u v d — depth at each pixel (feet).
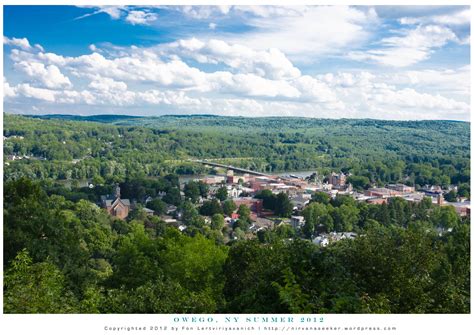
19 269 56.29
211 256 97.60
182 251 101.09
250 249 83.76
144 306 49.70
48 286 52.54
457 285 53.67
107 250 163.12
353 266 48.24
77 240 99.04
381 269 47.52
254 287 48.39
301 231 215.51
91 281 91.50
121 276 96.89
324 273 44.60
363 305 40.34
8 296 46.91
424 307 44.98
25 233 86.17
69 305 50.19
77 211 201.16
